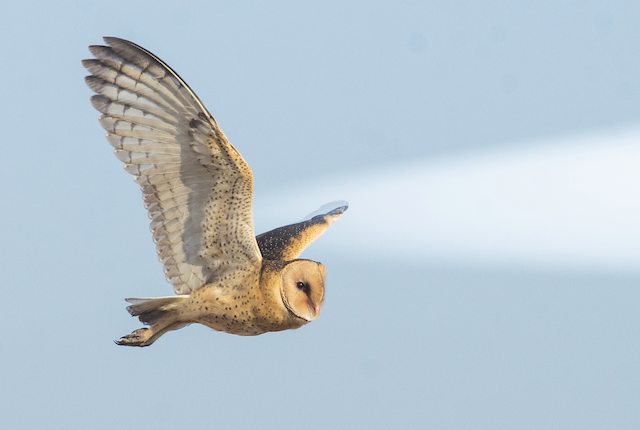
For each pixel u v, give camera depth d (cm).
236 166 880
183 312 961
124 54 834
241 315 953
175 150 878
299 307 940
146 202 901
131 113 863
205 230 926
